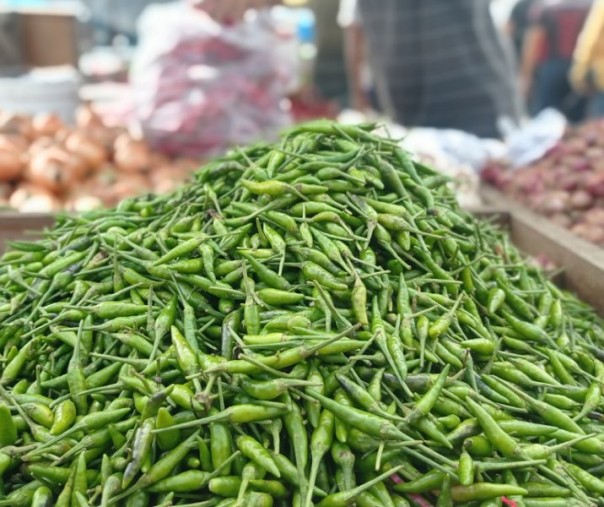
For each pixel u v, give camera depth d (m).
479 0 1.29
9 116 1.13
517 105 1.41
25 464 0.39
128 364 0.43
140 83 1.18
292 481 0.37
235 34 1.15
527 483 0.40
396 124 1.45
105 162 1.11
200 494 0.38
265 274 0.46
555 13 1.81
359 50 1.70
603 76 1.57
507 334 0.51
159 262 0.48
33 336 0.47
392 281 0.49
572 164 0.98
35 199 0.98
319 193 0.51
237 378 0.40
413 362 0.43
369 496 0.37
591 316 0.62
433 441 0.39
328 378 0.41
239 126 1.16
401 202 0.53
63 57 1.58
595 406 0.45
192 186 0.59
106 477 0.37
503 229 0.87
